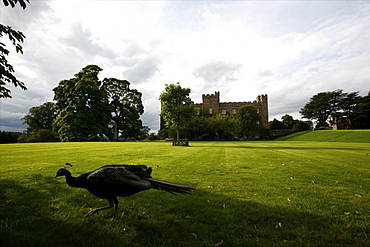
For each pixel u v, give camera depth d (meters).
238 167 7.82
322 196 4.32
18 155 11.26
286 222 3.11
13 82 6.18
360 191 4.68
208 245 2.51
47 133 46.81
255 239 2.64
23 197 4.20
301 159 10.32
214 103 70.12
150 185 2.68
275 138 62.88
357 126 65.94
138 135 53.19
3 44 5.73
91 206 3.80
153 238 2.70
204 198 4.21
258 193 4.53
